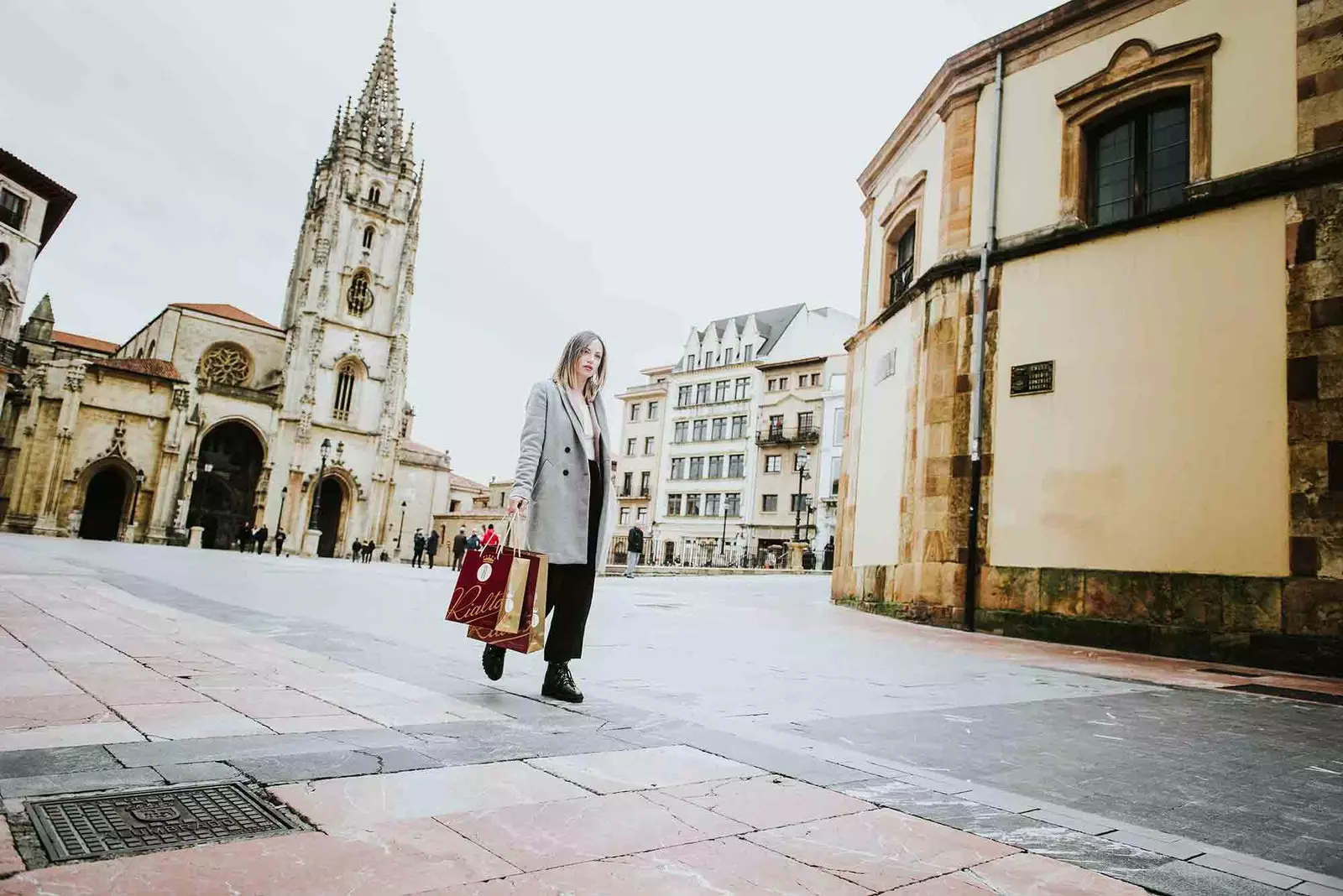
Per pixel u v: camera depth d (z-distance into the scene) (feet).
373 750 8.83
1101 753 11.75
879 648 26.13
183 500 161.07
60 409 148.77
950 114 44.06
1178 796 9.51
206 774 7.52
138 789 6.97
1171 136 35.83
